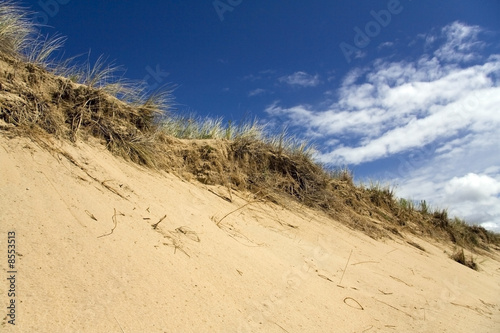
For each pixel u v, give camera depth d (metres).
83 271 1.70
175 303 1.81
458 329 3.05
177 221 2.92
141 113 4.50
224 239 3.07
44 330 1.29
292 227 4.64
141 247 2.18
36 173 2.36
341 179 8.27
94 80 4.11
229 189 4.85
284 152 6.50
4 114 2.74
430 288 4.25
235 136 6.17
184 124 6.03
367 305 2.95
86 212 2.24
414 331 2.70
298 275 2.99
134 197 2.91
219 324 1.82
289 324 2.12
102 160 3.29
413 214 9.41
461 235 10.20
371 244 5.55
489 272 7.54
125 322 1.51
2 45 3.39
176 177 4.37
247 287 2.37
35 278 1.50
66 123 3.42
